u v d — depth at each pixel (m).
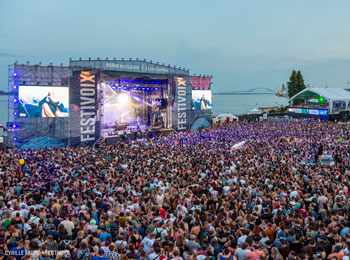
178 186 16.53
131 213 11.70
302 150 31.73
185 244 9.45
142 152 29.56
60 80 40.50
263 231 9.60
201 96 60.34
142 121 55.34
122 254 8.80
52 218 11.01
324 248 8.62
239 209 13.02
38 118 39.22
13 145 38.00
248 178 18.30
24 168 22.16
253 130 46.75
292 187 15.12
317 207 13.01
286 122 60.00
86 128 42.41
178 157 26.66
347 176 18.88
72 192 15.28
